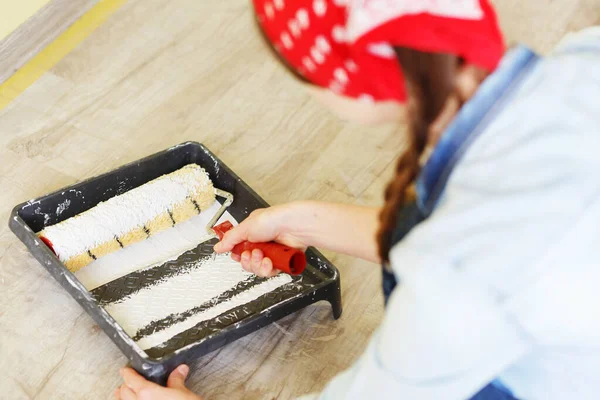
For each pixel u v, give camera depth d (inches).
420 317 26.4
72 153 64.4
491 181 26.6
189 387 50.1
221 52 73.7
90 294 49.4
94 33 74.9
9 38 70.7
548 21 77.4
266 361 51.8
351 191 62.6
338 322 54.2
